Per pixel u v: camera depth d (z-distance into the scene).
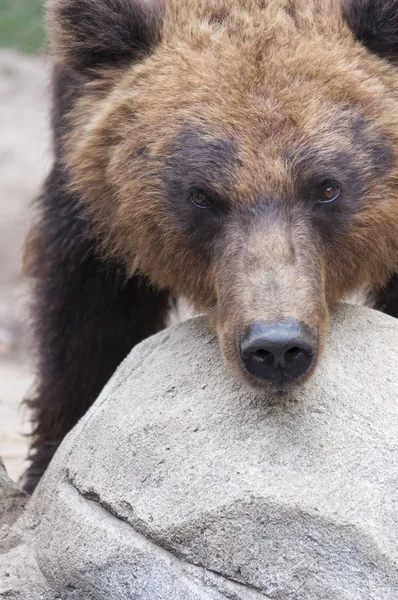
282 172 10.32
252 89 10.72
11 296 31.69
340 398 9.30
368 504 8.65
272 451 9.01
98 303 13.39
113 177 11.73
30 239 14.07
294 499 8.62
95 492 9.55
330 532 8.55
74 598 9.54
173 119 10.98
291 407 9.23
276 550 8.67
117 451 9.56
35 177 39.81
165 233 11.35
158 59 11.62
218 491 8.88
